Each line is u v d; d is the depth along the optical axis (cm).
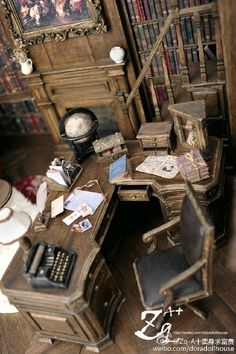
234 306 290
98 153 350
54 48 397
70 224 303
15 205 461
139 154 346
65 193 337
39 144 560
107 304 296
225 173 366
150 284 264
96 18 354
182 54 328
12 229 255
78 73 403
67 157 489
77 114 360
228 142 376
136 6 349
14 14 381
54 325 284
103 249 360
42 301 261
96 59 390
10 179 510
